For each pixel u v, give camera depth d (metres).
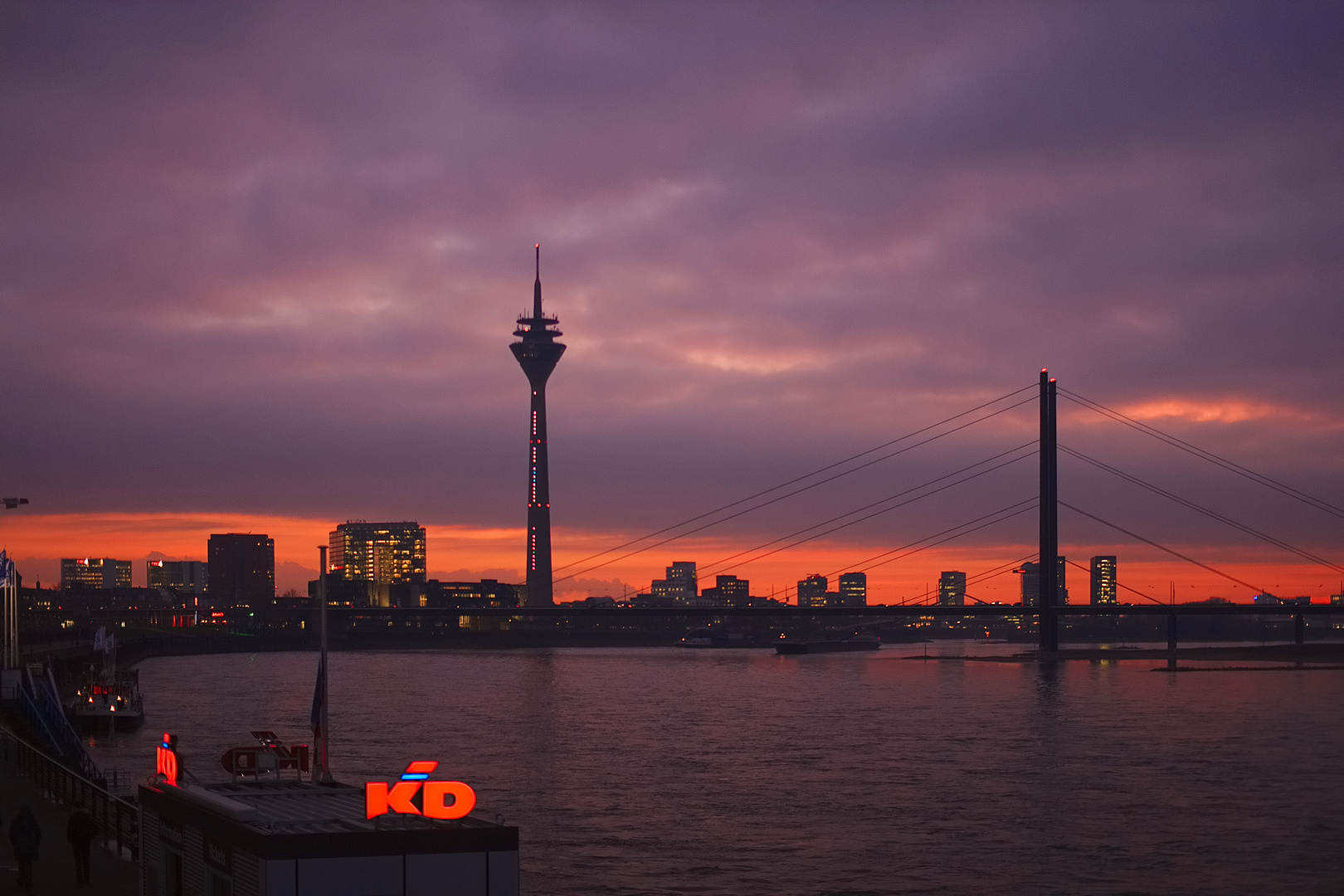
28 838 40.34
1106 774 116.12
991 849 81.06
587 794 103.75
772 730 160.50
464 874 27.27
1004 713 188.88
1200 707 199.38
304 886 26.34
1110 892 70.44
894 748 138.75
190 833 31.67
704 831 86.69
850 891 70.06
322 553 49.28
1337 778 112.38
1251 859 78.31
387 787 28.92
